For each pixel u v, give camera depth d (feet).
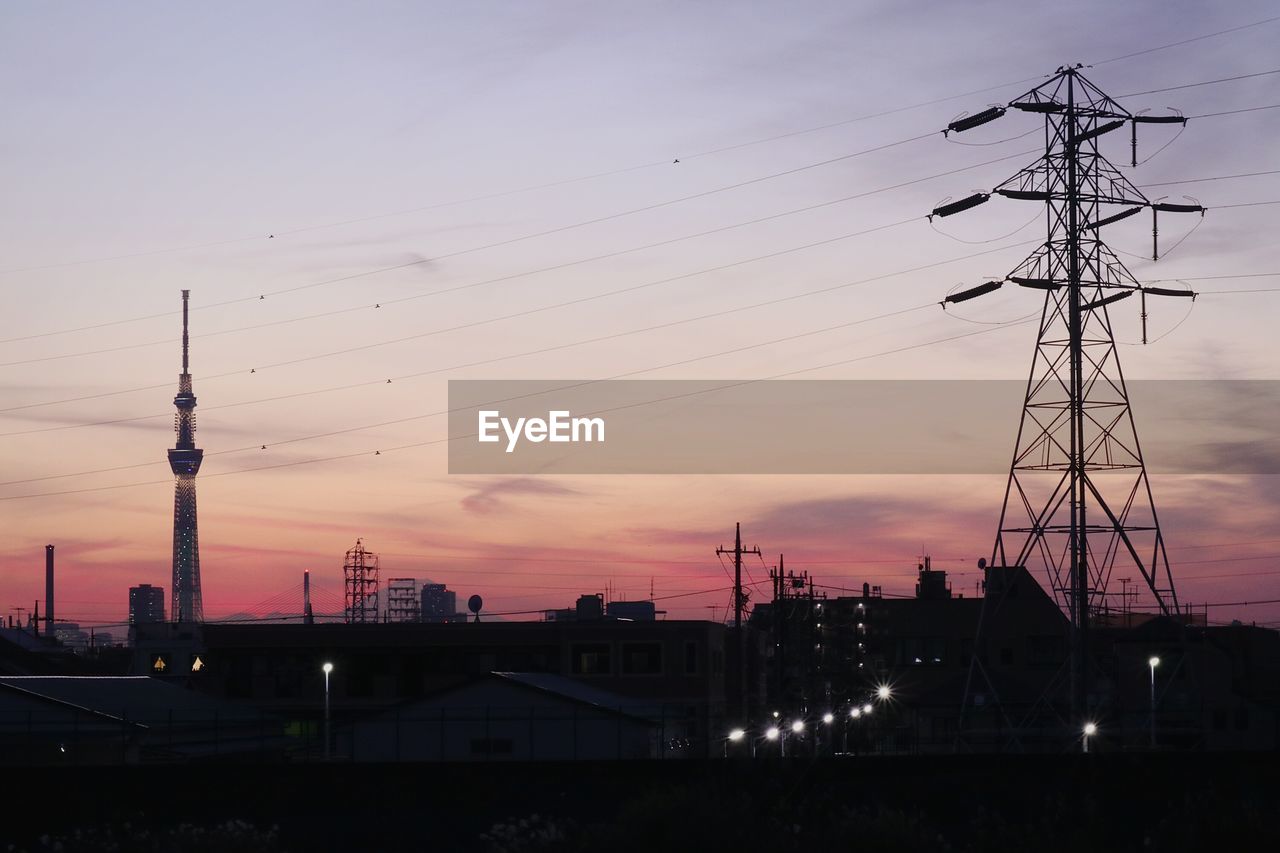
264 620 366.43
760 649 412.98
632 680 312.29
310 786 152.56
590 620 328.70
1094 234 213.87
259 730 243.60
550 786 153.17
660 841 99.40
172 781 152.56
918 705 314.35
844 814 113.09
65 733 202.49
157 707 234.79
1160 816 142.10
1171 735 292.20
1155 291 213.46
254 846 112.27
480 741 222.28
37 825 148.87
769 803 116.26
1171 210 216.33
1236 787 148.56
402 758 222.48
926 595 381.19
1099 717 265.13
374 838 139.13
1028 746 278.67
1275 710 296.51
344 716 301.84
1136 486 210.18
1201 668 303.07
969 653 354.33
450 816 149.38
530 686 223.92
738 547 306.55
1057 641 351.87
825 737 311.06
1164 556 208.95
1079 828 113.80
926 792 145.07
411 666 316.40
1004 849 107.04
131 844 113.80
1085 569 205.16
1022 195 214.28
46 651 451.94
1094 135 213.87
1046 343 213.66
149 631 416.67
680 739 256.32
